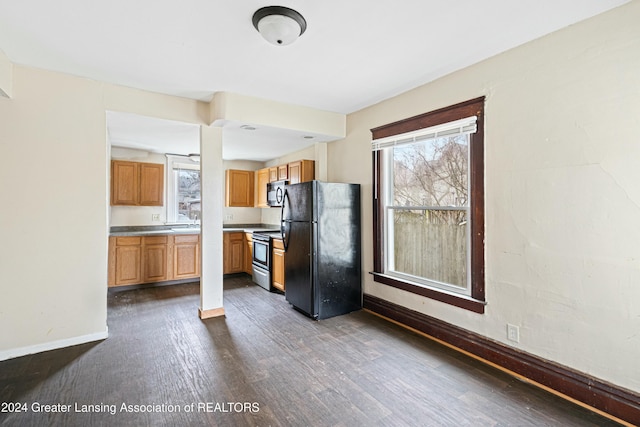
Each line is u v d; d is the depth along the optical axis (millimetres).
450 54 2318
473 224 2516
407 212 3217
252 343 2730
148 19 1854
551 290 2053
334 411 1830
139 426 1695
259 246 4793
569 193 1965
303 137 3904
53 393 1987
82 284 2719
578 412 1826
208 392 2008
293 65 2492
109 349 2602
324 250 3369
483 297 2447
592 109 1862
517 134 2217
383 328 3080
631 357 1736
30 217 2527
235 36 2049
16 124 2471
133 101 2945
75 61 2408
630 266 1737
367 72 2631
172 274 4730
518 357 2215
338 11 1778
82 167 2717
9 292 2455
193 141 4211
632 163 1724
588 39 1870
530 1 1698
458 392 2018
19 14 1798
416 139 2980
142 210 5055
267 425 1711
